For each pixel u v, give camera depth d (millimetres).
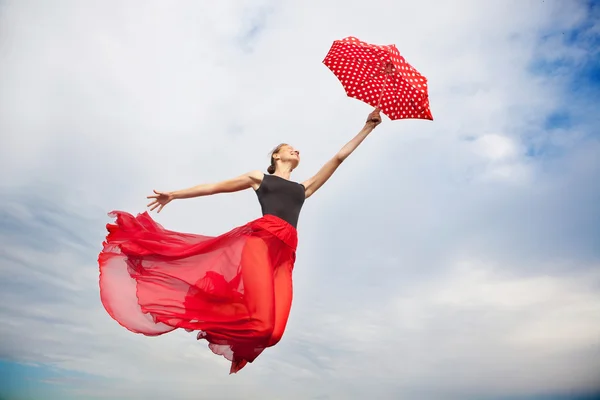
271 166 3207
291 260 2936
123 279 2881
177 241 2979
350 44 3252
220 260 2910
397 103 3287
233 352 2857
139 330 2787
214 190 2875
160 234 2986
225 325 2746
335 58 3359
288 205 2914
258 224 2854
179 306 2807
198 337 2848
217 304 2818
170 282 2863
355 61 3332
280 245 2885
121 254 2914
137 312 2822
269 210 2895
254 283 2744
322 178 3070
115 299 2816
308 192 3049
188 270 2887
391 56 3137
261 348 2781
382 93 3295
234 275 2861
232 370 2867
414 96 3215
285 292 2857
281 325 2783
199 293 2838
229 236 2928
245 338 2727
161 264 2898
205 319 2770
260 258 2795
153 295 2820
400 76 3244
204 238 3033
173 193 2793
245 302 2771
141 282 2846
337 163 3086
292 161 3176
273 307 2723
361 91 3326
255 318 2705
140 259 2904
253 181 2943
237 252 2902
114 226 2934
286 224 2859
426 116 3252
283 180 2967
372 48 3219
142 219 3018
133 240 2898
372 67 3314
